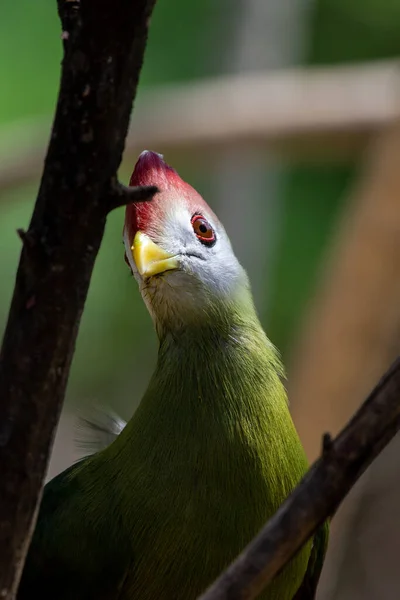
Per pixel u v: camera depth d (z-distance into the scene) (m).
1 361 3.89
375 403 3.85
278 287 12.91
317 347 11.20
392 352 11.30
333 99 11.76
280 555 3.79
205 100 11.90
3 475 3.89
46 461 3.95
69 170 3.72
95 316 12.29
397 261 10.85
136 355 13.44
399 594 13.95
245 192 13.24
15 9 11.62
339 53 13.42
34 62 11.52
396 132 11.23
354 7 13.12
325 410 11.10
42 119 11.40
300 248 12.91
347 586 14.05
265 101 11.86
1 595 4.01
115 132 3.70
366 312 10.98
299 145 12.05
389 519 14.28
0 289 12.15
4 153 11.23
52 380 3.88
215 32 12.89
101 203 3.77
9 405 3.87
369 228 10.97
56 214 3.77
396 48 13.27
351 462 3.83
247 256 13.17
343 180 12.86
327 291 11.28
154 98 12.08
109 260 11.58
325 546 6.45
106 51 3.60
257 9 12.95
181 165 12.38
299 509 3.82
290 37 13.19
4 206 11.75
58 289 3.82
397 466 14.52
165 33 12.62
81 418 8.06
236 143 11.94
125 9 3.54
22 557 4.02
